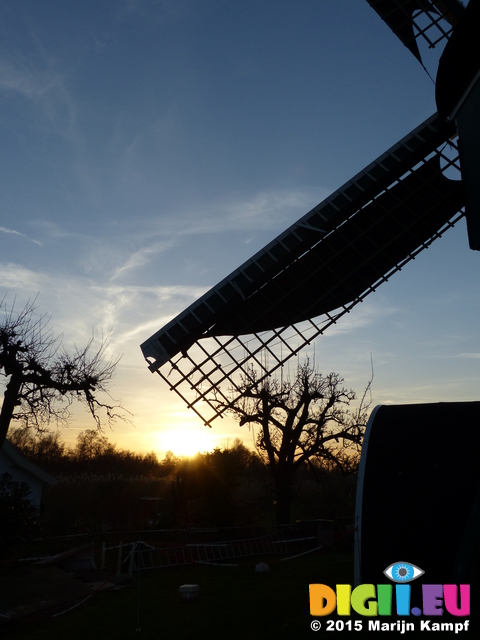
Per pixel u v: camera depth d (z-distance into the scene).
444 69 10.06
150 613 9.59
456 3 12.47
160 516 22.75
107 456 53.59
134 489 27.88
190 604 10.24
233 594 11.05
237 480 20.78
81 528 19.27
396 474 8.68
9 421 14.68
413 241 14.06
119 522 21.08
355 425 22.25
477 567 7.35
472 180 9.62
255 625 8.24
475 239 9.48
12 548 13.65
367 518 8.40
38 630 8.77
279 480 21.56
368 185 13.71
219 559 16.84
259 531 19.69
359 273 13.88
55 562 13.69
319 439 21.80
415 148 13.95
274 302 13.83
